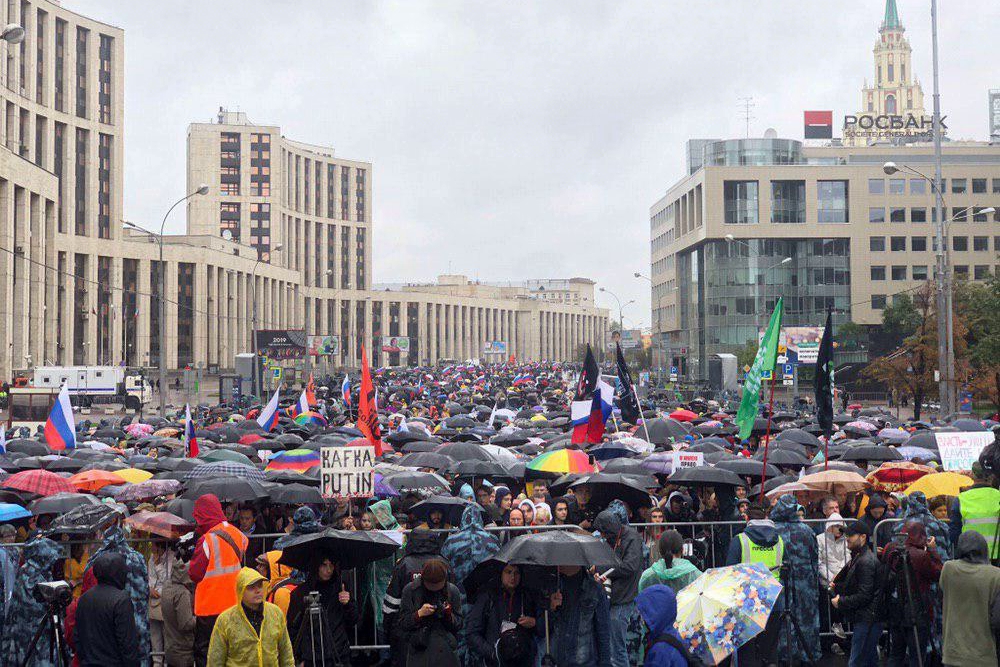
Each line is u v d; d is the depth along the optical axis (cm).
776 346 1490
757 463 1739
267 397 6531
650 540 1348
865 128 14812
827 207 11312
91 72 12769
